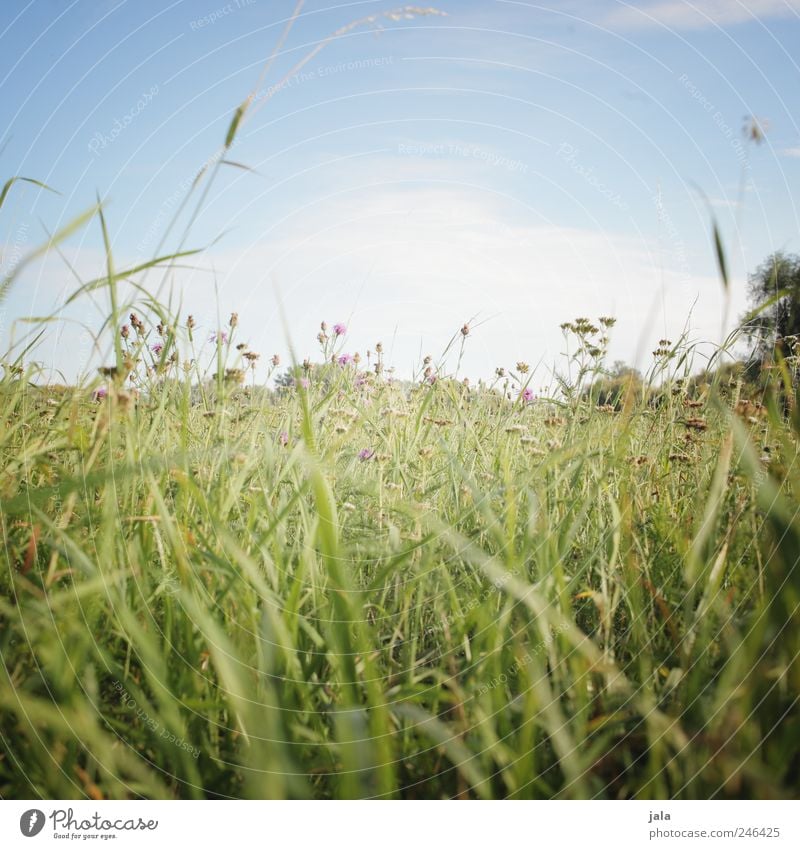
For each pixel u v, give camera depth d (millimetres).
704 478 2129
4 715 1317
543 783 1265
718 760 1197
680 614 1674
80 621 1374
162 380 2064
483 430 3098
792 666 1266
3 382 1960
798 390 1899
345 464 2705
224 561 1492
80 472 1663
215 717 1338
